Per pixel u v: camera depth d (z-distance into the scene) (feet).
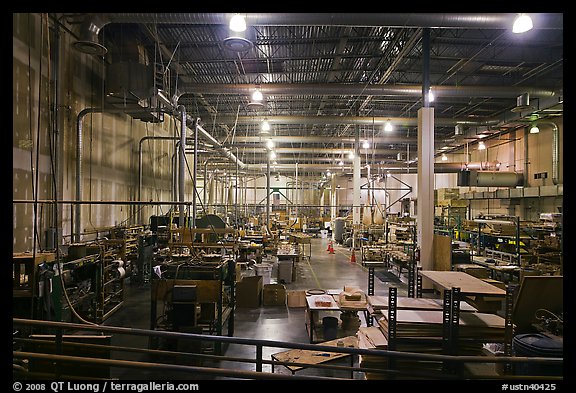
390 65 27.94
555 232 28.12
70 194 21.97
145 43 26.61
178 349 14.06
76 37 22.54
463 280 10.87
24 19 17.87
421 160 23.52
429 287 22.44
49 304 13.44
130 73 23.56
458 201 45.24
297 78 31.65
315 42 24.84
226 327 17.35
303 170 74.13
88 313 17.22
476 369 9.30
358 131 48.57
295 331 16.88
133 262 26.55
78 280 16.40
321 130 53.67
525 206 41.19
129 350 7.91
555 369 9.40
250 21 16.58
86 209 23.65
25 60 17.97
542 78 31.53
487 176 40.73
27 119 18.10
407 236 40.60
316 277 30.32
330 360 12.00
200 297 14.25
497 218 37.68
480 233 34.53
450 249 21.77
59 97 20.81
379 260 36.78
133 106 23.67
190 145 43.34
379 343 9.97
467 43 25.29
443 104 38.96
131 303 21.13
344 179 84.28
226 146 42.65
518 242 28.43
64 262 15.88
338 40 24.45
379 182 73.56
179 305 14.20
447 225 42.29
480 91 28.19
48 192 19.75
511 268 25.30
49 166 19.88
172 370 6.92
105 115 26.50
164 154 40.01
